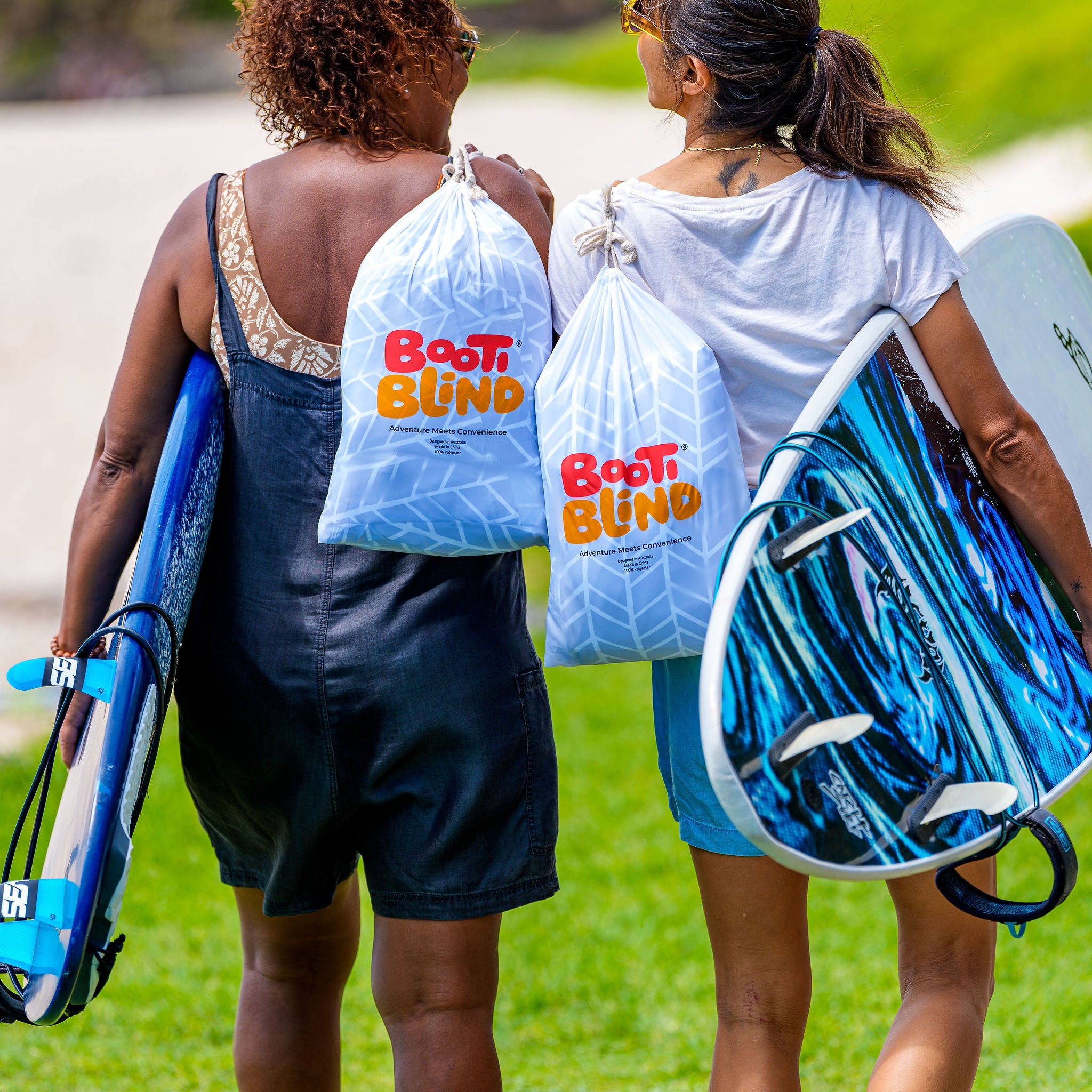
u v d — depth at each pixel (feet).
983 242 27.09
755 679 20.47
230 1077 35.96
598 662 23.94
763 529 21.43
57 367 138.92
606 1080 35.12
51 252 171.63
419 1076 24.14
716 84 23.77
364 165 24.62
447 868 24.25
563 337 23.53
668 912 45.24
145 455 25.82
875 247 23.24
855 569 22.31
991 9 210.38
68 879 21.16
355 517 23.11
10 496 111.24
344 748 24.41
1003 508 24.77
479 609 24.53
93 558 26.03
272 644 24.41
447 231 23.58
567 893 47.14
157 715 22.86
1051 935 40.88
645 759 59.11
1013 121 180.65
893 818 21.12
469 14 343.26
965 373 23.98
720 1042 24.59
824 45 23.58
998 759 22.75
